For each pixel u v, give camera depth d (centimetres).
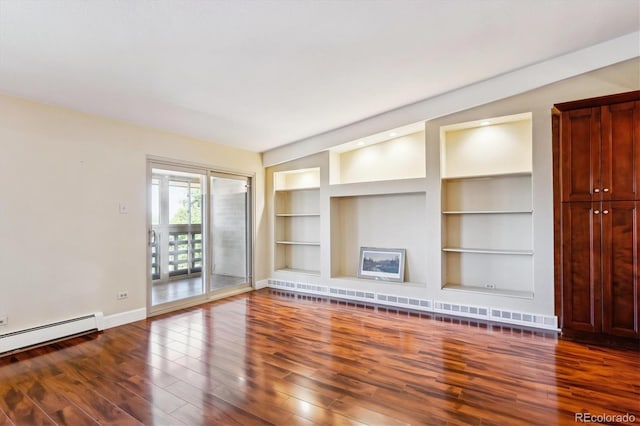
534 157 357
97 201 366
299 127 462
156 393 229
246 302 479
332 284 509
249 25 220
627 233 293
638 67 303
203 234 488
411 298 438
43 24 204
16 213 309
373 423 195
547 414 201
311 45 253
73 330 338
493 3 222
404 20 231
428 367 265
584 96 328
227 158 520
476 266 427
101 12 196
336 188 505
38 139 323
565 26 263
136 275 399
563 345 306
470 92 375
